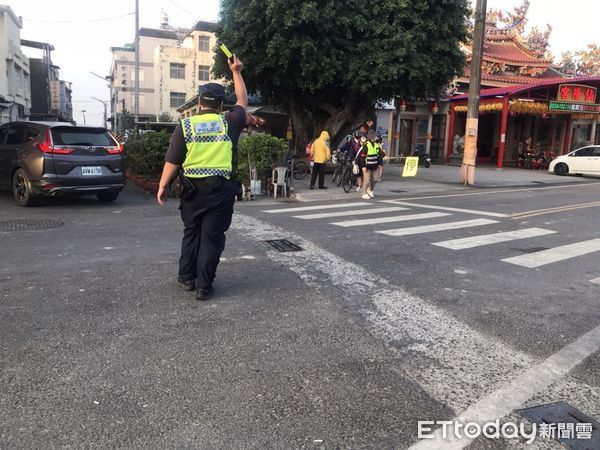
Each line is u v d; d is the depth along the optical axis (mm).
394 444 2723
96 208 10359
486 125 31875
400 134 29625
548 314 4676
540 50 31891
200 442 2684
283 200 12766
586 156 21938
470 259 6617
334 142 19500
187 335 3980
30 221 8633
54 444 2631
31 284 5105
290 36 15508
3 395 3068
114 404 3004
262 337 3986
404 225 8961
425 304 4844
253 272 5719
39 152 9820
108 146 10594
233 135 4652
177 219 9094
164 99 58500
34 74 50906
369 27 15734
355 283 5430
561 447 2740
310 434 2781
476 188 16484
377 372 3486
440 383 3369
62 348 3699
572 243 7738
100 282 5215
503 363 3680
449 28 16703
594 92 24453
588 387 3373
